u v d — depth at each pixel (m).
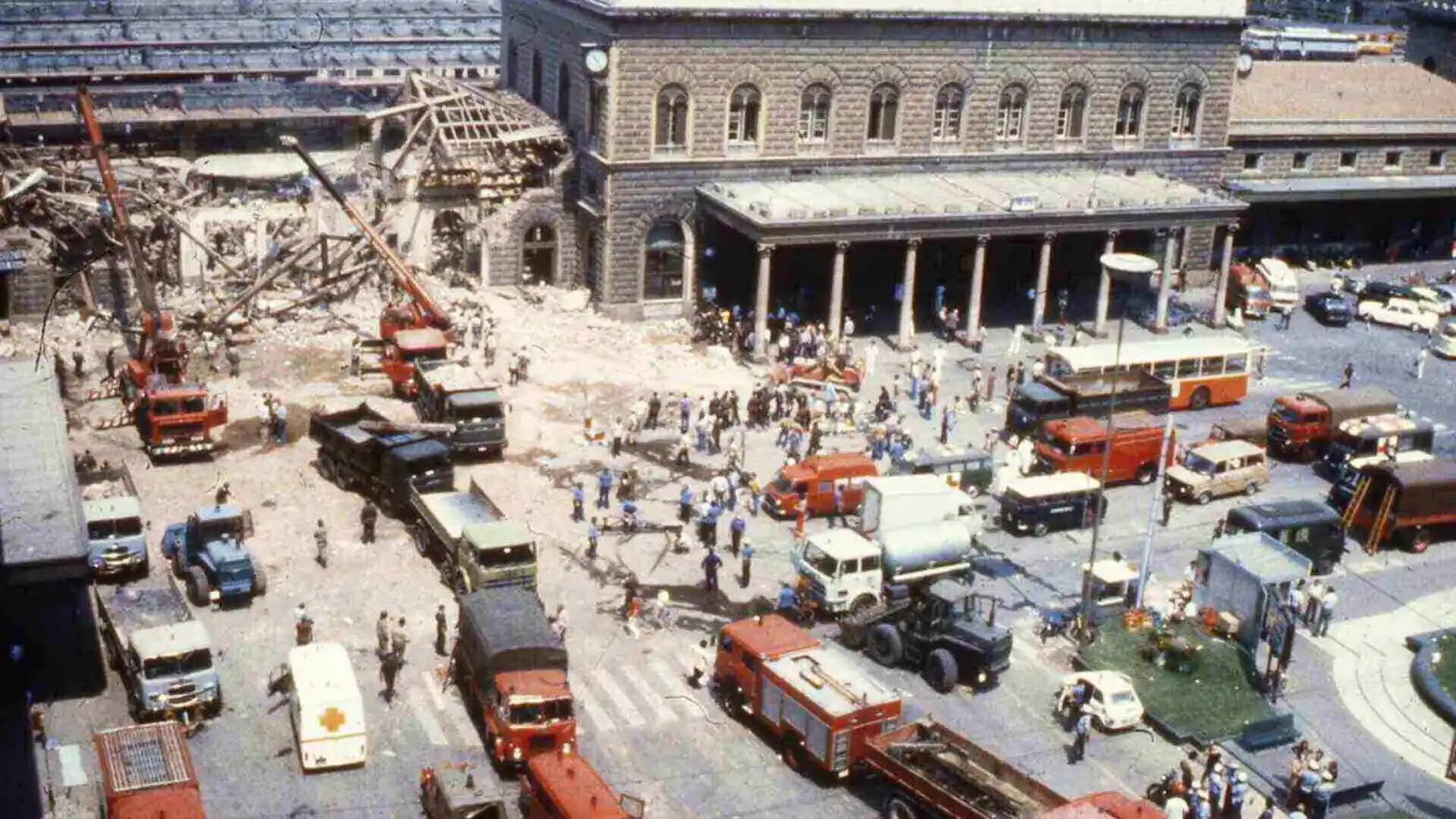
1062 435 72.06
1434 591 65.31
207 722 50.38
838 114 94.94
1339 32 152.50
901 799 46.06
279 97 129.75
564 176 95.62
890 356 90.75
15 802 45.59
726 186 92.94
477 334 86.88
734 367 87.31
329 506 67.00
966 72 97.06
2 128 113.81
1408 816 48.88
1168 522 70.19
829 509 68.81
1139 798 48.62
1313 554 65.56
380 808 46.38
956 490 64.12
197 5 139.12
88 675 53.06
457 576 58.78
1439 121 115.12
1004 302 102.12
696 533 66.19
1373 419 77.00
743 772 49.78
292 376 81.12
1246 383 85.38
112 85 130.88
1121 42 100.38
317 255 95.88
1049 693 55.44
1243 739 52.53
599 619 58.81
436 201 95.94
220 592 57.12
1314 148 112.00
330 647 50.50
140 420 71.50
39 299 86.38
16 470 55.59
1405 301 102.56
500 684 47.91
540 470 72.06
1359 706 56.12
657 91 90.44
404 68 141.00
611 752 50.31
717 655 53.66
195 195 98.75
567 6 93.88
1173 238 95.56
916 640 55.66
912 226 88.62
